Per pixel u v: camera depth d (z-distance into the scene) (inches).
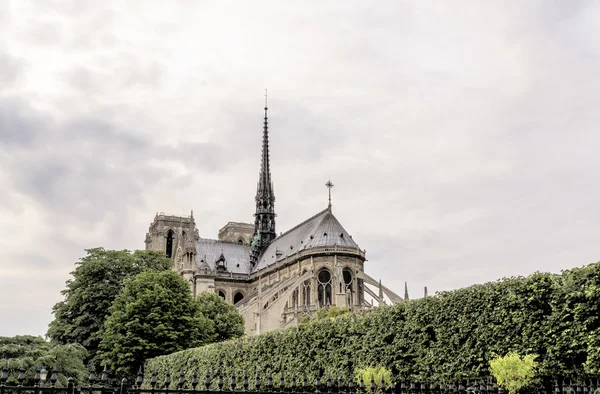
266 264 6338.6
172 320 3107.8
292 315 5024.6
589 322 1010.7
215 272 6540.4
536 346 1091.9
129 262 3833.7
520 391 1109.7
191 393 672.4
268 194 7190.0
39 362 1964.8
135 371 2955.2
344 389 1486.2
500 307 1165.7
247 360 1973.4
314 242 5428.2
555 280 1093.1
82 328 3464.6
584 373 1032.8
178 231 7672.2
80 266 3690.9
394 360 1384.1
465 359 1208.8
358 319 1531.7
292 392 744.3
